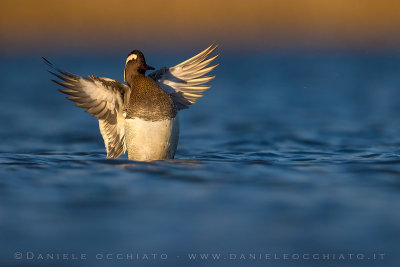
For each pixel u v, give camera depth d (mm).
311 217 9195
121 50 70125
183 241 8289
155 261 7746
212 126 23062
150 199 10109
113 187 10875
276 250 7969
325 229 8711
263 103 30906
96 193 10477
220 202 9938
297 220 9062
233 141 18969
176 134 12656
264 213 9367
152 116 12328
